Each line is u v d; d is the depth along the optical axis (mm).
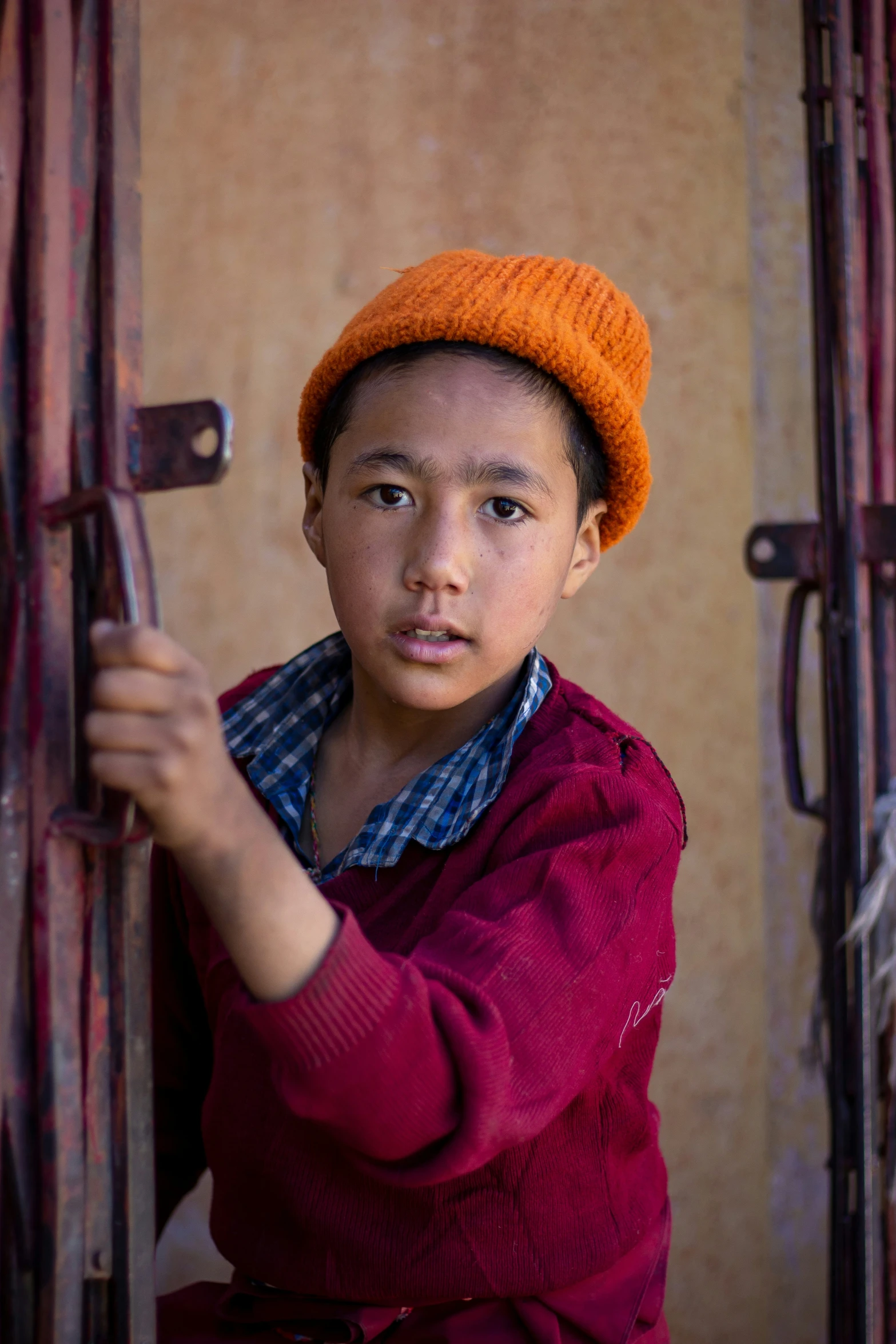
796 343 2197
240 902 601
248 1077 945
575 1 2141
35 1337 686
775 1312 2129
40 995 681
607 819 879
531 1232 893
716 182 2170
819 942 1508
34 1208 688
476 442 929
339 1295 891
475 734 1041
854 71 1475
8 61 682
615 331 1030
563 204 2127
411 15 2115
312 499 1120
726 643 2164
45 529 683
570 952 775
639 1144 1008
